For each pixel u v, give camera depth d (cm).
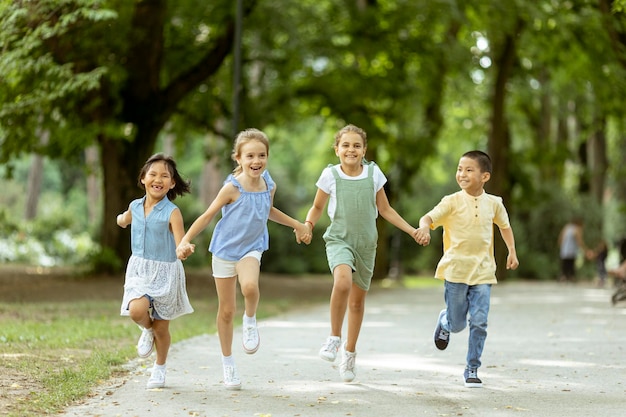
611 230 5994
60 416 849
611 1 2670
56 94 2181
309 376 1112
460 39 4078
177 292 984
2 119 2347
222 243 995
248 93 3462
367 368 1187
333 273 1020
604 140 5134
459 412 888
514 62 4209
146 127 3059
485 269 1047
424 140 3925
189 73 3097
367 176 1032
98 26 2491
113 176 3100
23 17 1988
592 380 1094
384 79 3522
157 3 2905
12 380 1015
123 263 3127
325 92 3628
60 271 3572
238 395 971
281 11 3120
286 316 2061
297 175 7850
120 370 1141
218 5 3031
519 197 4819
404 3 3284
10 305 2058
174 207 986
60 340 1402
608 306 2433
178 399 944
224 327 1012
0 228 4669
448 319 1077
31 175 5644
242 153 988
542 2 3178
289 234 5041
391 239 5356
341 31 3512
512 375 1132
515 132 5344
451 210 1059
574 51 3412
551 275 4903
